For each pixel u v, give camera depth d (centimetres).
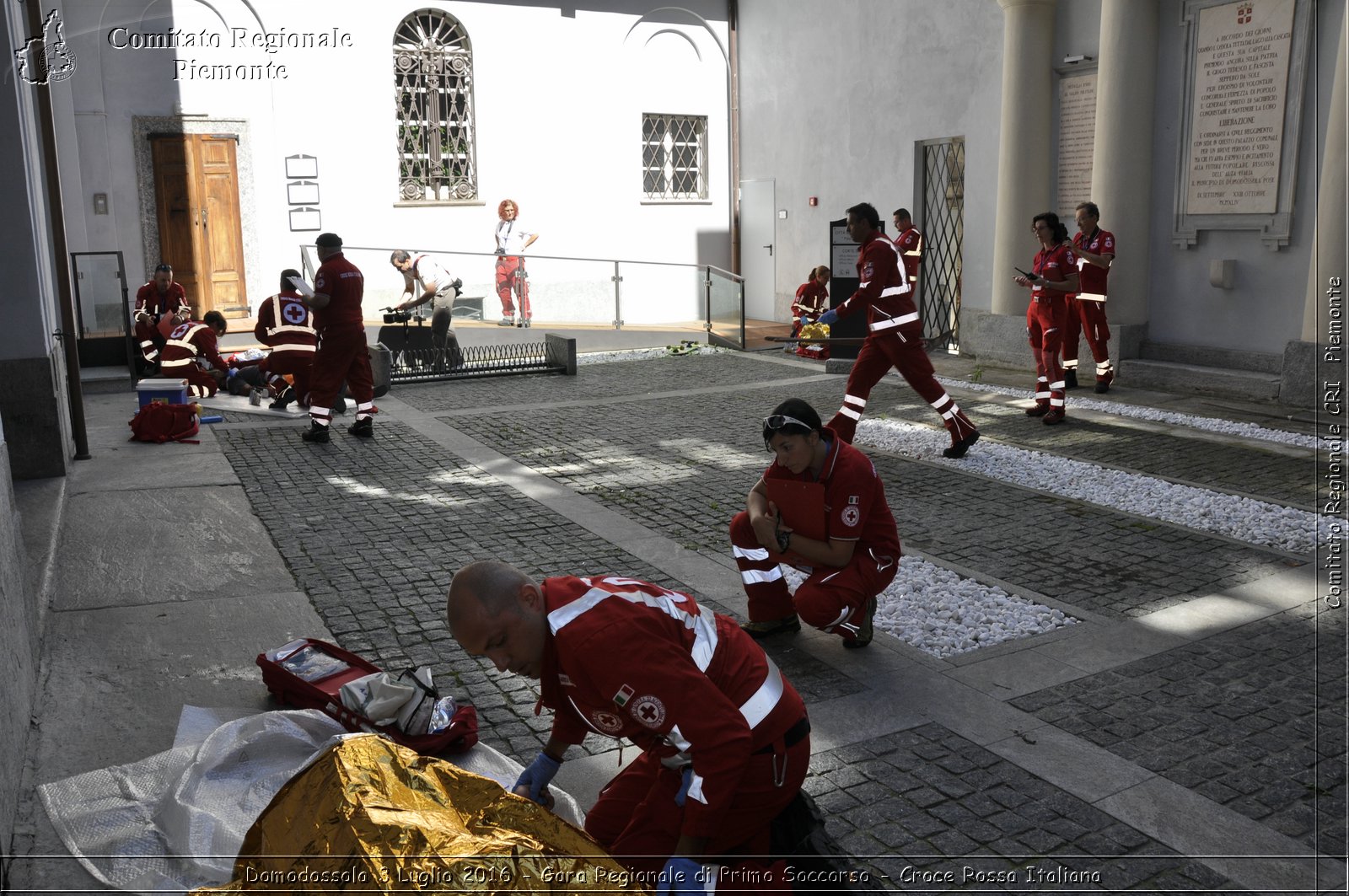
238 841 311
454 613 239
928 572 570
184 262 1633
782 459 427
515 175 1825
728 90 1961
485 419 1037
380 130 1723
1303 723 397
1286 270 1050
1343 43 947
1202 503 702
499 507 704
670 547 619
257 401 1095
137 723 392
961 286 1455
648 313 1580
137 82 1570
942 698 421
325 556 595
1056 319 966
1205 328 1135
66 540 615
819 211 1756
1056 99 1285
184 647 464
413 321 1337
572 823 315
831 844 261
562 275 1505
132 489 734
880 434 938
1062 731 393
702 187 1997
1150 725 397
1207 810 338
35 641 440
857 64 1622
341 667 415
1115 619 505
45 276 763
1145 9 1121
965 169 1429
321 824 250
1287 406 1029
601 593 246
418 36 1744
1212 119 1091
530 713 408
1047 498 723
